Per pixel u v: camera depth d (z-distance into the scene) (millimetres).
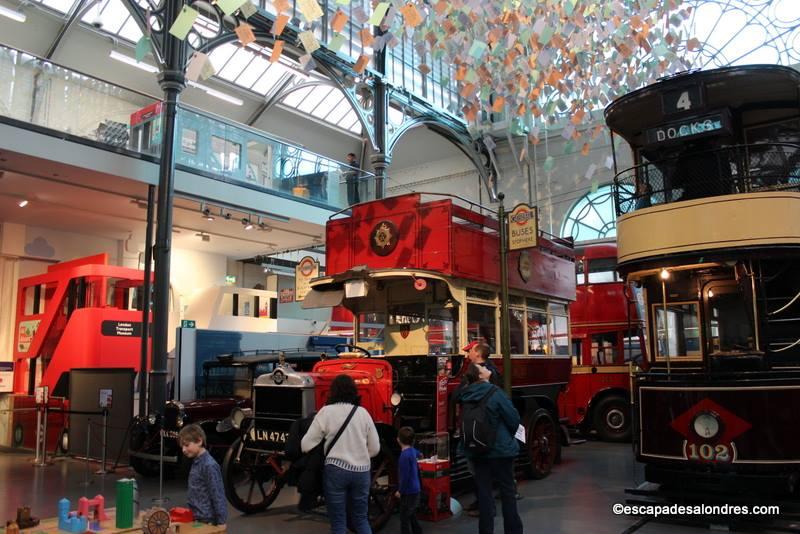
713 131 7445
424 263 8414
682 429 6738
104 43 18094
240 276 20516
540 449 9406
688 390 6754
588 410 14203
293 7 15438
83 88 11609
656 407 6969
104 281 12195
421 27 10883
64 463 11266
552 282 10852
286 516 7223
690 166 7961
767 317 7004
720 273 7777
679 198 7984
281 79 21375
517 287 9648
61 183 12172
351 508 5039
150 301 12750
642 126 8586
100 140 11703
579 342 14594
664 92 7824
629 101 8070
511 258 9609
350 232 9312
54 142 10961
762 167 8008
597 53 11875
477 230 8945
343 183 16625
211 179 13375
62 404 12039
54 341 12977
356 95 17844
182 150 13062
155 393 10883
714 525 6371
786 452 6301
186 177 12938
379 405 7281
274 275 19156
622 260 7836
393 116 20297
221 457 9305
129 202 13539
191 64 6816
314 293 8812
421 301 8672
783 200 6918
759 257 6926
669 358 7914
